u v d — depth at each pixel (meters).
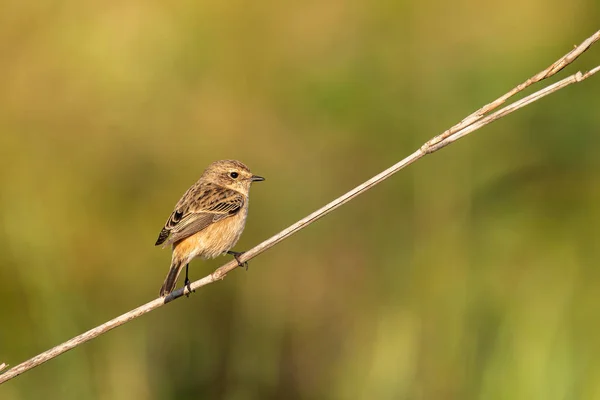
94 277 13.46
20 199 13.01
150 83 15.07
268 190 14.82
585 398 10.73
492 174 13.48
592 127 13.44
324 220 14.61
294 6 15.48
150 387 12.32
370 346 12.75
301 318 14.05
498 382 11.12
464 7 14.56
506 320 11.77
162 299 8.06
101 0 15.24
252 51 15.38
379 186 14.38
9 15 14.79
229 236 9.58
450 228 13.27
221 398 13.19
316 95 14.45
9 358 11.34
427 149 7.56
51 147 14.43
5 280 11.87
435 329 12.36
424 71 14.30
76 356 11.17
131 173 14.66
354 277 14.28
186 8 15.29
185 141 14.99
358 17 15.02
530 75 13.88
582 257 13.01
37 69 14.86
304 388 13.62
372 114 14.23
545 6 14.44
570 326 11.61
